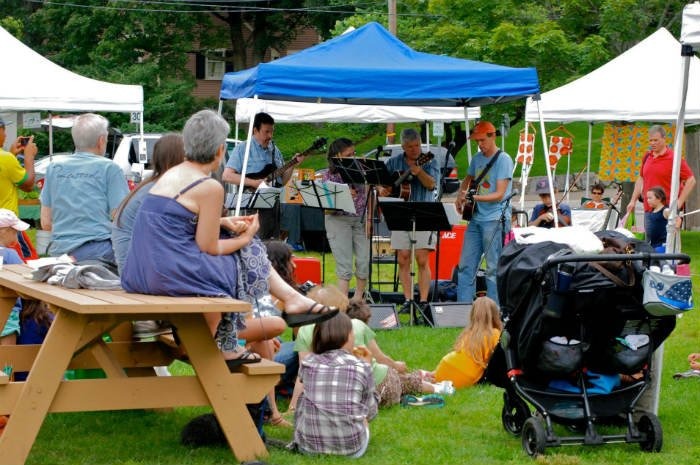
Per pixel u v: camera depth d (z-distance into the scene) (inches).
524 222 484.1
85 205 255.0
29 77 408.5
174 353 238.8
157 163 219.5
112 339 245.3
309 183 373.7
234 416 200.4
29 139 374.9
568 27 777.6
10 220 263.0
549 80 757.3
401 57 340.5
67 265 213.8
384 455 213.8
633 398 218.4
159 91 1359.5
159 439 223.5
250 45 1512.1
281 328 219.3
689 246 673.6
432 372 291.1
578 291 202.8
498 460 211.8
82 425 235.6
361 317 265.9
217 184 193.8
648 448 217.3
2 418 214.2
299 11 1440.7
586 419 213.6
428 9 826.8
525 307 212.4
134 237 194.2
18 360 234.7
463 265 386.9
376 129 1421.0
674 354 328.8
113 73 1344.7
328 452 210.4
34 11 1471.5
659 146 427.2
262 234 401.7
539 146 1314.0
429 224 359.3
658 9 743.7
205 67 1605.6
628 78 445.4
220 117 199.5
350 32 350.0
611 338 215.5
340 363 212.5
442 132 671.1
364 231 386.6
